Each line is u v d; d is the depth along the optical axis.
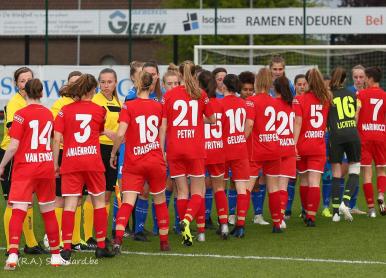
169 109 24.73
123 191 23.53
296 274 20.62
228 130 26.31
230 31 66.25
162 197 24.12
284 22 65.25
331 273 20.78
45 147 21.59
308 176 29.34
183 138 24.75
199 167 24.91
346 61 68.81
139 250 24.41
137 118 23.20
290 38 85.31
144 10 67.88
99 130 22.77
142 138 23.25
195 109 24.80
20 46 109.62
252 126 26.77
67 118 22.22
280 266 21.73
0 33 68.31
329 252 23.97
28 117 21.36
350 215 29.91
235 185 27.08
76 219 24.81
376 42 78.25
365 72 31.47
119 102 26.22
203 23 67.00
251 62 65.00
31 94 21.64
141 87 23.44
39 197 21.77
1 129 63.12
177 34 67.75
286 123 27.61
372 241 25.95
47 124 21.64
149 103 23.44
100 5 91.25
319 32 65.00
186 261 22.47
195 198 25.09
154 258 22.97
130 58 60.28
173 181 28.00
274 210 27.72
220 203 26.34
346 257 23.16
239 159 26.58
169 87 26.44
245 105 26.70
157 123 23.52
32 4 82.00
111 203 34.97
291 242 25.81
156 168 23.48
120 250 23.55
